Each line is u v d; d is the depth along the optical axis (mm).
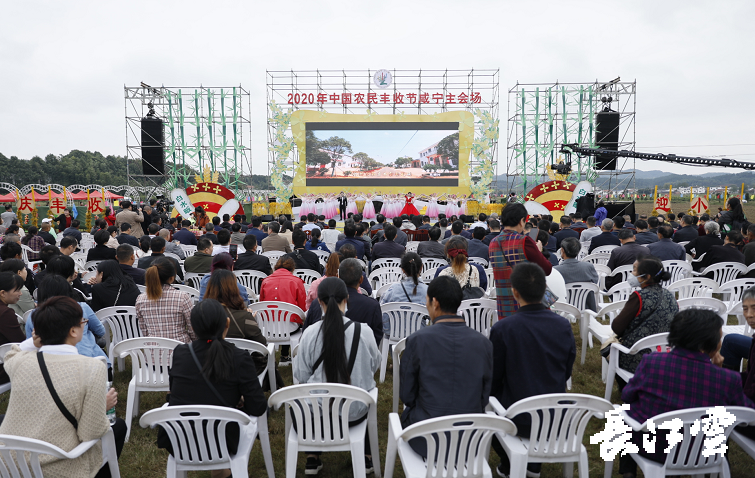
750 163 17516
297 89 23609
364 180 21391
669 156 18703
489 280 6211
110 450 2533
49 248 5270
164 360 3457
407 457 2436
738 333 3736
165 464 3258
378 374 4750
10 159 87062
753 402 2625
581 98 23000
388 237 7035
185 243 9031
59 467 2193
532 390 2604
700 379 2381
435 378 2420
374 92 21859
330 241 9703
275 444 3494
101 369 2285
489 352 2482
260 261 6105
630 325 3572
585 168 23703
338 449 2602
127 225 8352
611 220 7543
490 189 21781
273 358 3822
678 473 2391
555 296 4164
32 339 2479
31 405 2191
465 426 2113
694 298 4320
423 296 4391
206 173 18156
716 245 6418
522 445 2525
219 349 2500
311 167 21406
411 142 21297
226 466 2480
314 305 3531
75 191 38469
